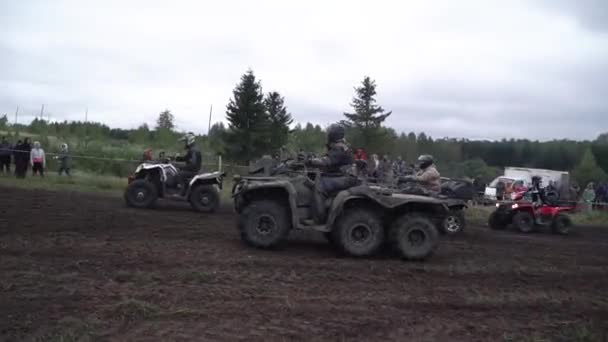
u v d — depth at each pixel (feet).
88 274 19.72
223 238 29.12
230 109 102.37
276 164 27.89
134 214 36.32
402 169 52.01
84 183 58.23
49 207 36.37
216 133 120.98
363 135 117.19
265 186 25.55
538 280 23.82
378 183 29.99
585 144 165.37
